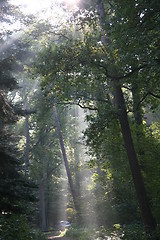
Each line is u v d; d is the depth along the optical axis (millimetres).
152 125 17000
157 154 14859
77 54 12570
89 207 23094
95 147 15062
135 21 9633
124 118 14102
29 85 34312
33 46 25062
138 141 15656
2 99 14352
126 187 17641
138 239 12016
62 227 39438
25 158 33281
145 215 13117
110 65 11875
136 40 9492
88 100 17484
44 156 38688
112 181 18547
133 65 10633
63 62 12633
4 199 12594
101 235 16000
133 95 14875
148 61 9344
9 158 13055
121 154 16000
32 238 13711
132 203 18281
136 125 16156
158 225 12883
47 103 20797
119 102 14188
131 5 9500
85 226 22938
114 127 15633
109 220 19953
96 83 14461
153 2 8859
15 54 22000
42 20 18328
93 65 12156
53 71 12961
